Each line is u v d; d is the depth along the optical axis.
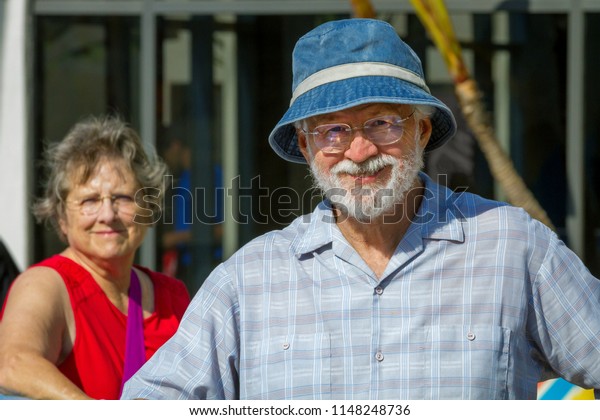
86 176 4.43
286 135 3.61
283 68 8.54
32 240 8.47
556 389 4.04
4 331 4.04
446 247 3.22
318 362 3.18
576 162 8.39
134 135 4.64
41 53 8.59
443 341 3.13
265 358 3.25
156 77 8.62
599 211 8.45
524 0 8.33
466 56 8.41
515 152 8.45
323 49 3.26
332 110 3.12
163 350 3.41
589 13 8.30
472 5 8.38
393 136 3.20
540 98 8.41
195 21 8.60
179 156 8.64
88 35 8.60
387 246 3.28
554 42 8.36
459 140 8.09
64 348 4.21
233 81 8.61
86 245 4.39
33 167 8.53
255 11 8.51
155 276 4.81
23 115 8.41
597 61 8.34
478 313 3.15
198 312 3.39
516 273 3.18
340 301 3.22
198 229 8.59
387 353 3.15
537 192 8.45
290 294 3.29
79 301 4.29
